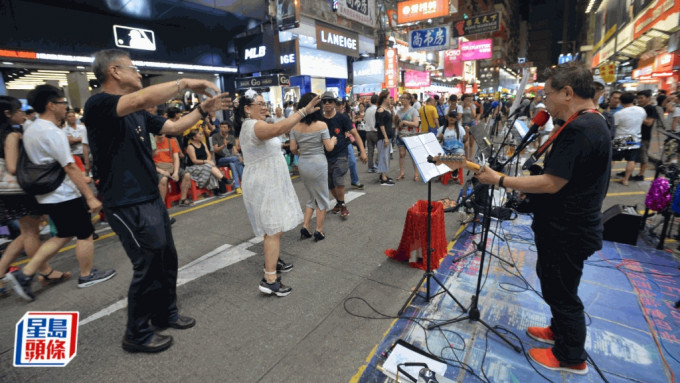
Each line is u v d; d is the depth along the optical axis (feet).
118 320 8.60
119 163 6.42
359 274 10.52
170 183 18.80
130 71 6.46
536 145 28.91
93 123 6.15
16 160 9.35
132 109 5.75
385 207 16.85
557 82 5.53
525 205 6.65
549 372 6.54
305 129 11.92
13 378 6.74
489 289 9.42
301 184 22.91
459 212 14.84
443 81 107.55
